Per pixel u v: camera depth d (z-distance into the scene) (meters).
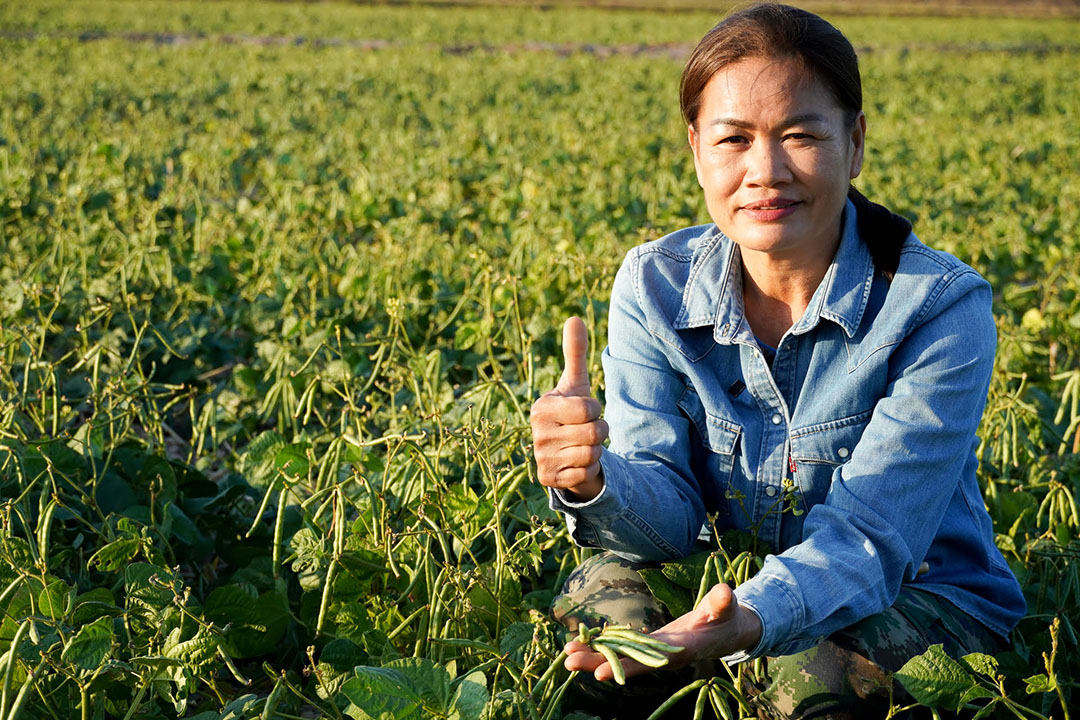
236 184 7.55
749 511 1.89
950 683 1.55
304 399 2.79
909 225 1.82
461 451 2.48
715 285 1.88
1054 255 5.42
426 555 2.05
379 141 9.54
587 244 5.00
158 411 3.35
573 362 1.60
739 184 1.68
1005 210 6.63
